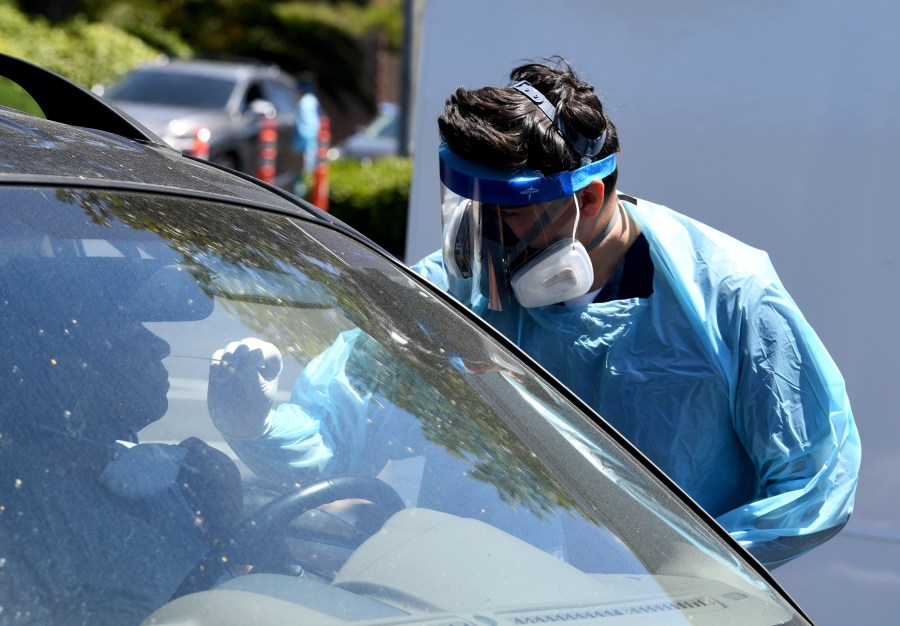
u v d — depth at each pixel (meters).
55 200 3.89
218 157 31.16
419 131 10.50
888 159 8.93
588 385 5.94
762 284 5.70
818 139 9.12
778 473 5.56
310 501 3.71
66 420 3.39
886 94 8.90
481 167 5.43
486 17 10.16
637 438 5.73
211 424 3.68
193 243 4.12
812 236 9.17
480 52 10.20
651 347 5.76
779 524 5.41
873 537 8.77
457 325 4.76
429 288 4.96
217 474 3.58
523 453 4.22
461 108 5.54
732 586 4.08
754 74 9.30
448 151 5.59
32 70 5.37
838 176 9.08
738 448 5.81
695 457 5.72
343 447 3.95
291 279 4.30
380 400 4.12
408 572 3.61
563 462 4.29
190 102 33.06
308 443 3.88
